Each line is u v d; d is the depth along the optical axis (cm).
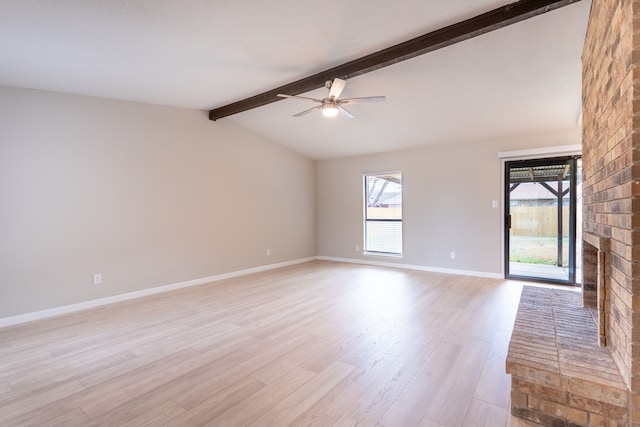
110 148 419
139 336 306
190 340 295
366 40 286
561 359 186
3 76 323
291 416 187
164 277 473
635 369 148
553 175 480
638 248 143
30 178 358
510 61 316
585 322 241
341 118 505
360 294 439
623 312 161
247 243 591
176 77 357
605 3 182
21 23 234
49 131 371
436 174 576
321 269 619
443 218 571
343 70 336
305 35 274
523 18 239
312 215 736
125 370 243
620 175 157
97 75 337
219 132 543
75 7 219
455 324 325
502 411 190
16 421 186
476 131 503
